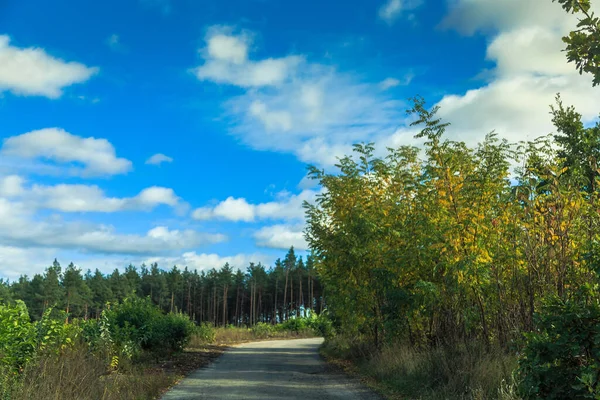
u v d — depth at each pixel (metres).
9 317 9.92
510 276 11.12
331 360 19.75
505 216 10.91
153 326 19.55
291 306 100.69
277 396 10.48
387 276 14.48
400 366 12.41
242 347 31.00
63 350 10.84
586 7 4.74
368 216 15.65
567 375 5.36
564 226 9.38
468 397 8.70
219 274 112.50
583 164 10.79
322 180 17.34
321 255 17.98
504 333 11.04
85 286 91.81
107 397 8.66
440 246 11.70
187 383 12.52
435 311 13.41
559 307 5.49
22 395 7.28
